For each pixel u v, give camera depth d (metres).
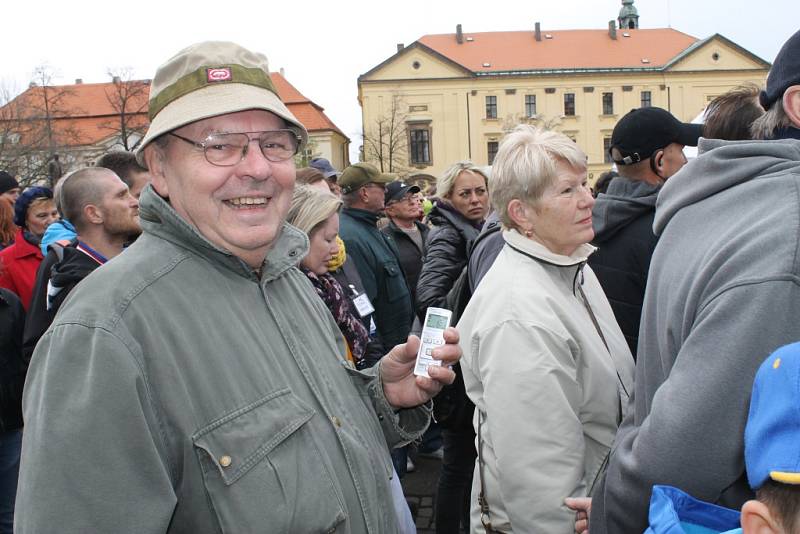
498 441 1.71
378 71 52.38
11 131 33.94
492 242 2.66
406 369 1.64
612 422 1.83
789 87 1.35
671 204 1.34
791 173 1.15
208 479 1.09
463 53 55.84
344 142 64.00
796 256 1.03
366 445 1.39
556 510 1.65
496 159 2.00
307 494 1.16
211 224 1.27
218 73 1.27
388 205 5.32
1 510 3.04
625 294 2.43
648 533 1.06
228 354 1.17
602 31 58.12
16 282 3.92
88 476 0.99
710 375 1.07
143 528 1.01
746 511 0.87
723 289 1.08
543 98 53.69
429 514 3.78
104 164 3.54
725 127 2.18
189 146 1.26
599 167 54.06
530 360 1.70
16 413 3.04
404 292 4.08
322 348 1.46
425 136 53.00
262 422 1.15
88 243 2.90
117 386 1.03
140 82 40.25
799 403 0.81
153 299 1.14
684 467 1.10
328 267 3.04
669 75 53.88
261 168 1.26
